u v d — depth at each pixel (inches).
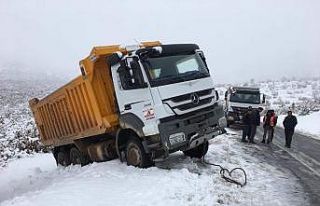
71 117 548.4
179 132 402.6
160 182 364.2
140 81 405.4
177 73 422.0
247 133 700.7
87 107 490.3
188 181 369.1
